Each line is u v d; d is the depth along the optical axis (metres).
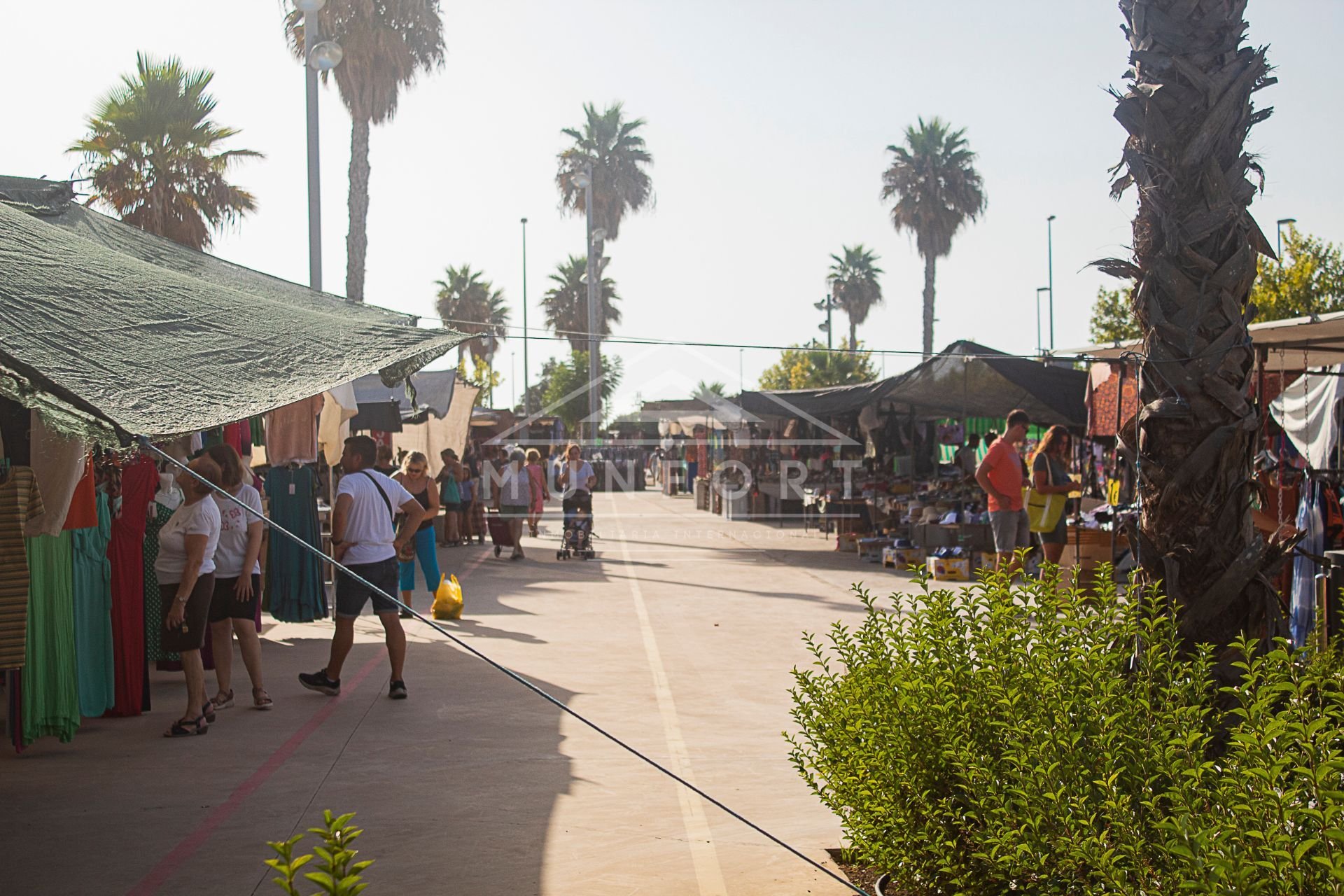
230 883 4.55
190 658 7.16
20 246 5.22
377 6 26.14
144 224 20.97
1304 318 9.68
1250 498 4.49
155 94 21.25
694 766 6.43
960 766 3.70
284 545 11.18
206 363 4.72
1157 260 4.54
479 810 5.55
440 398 17.14
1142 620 3.93
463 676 9.14
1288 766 2.73
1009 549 12.53
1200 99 4.47
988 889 3.68
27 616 6.27
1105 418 13.80
